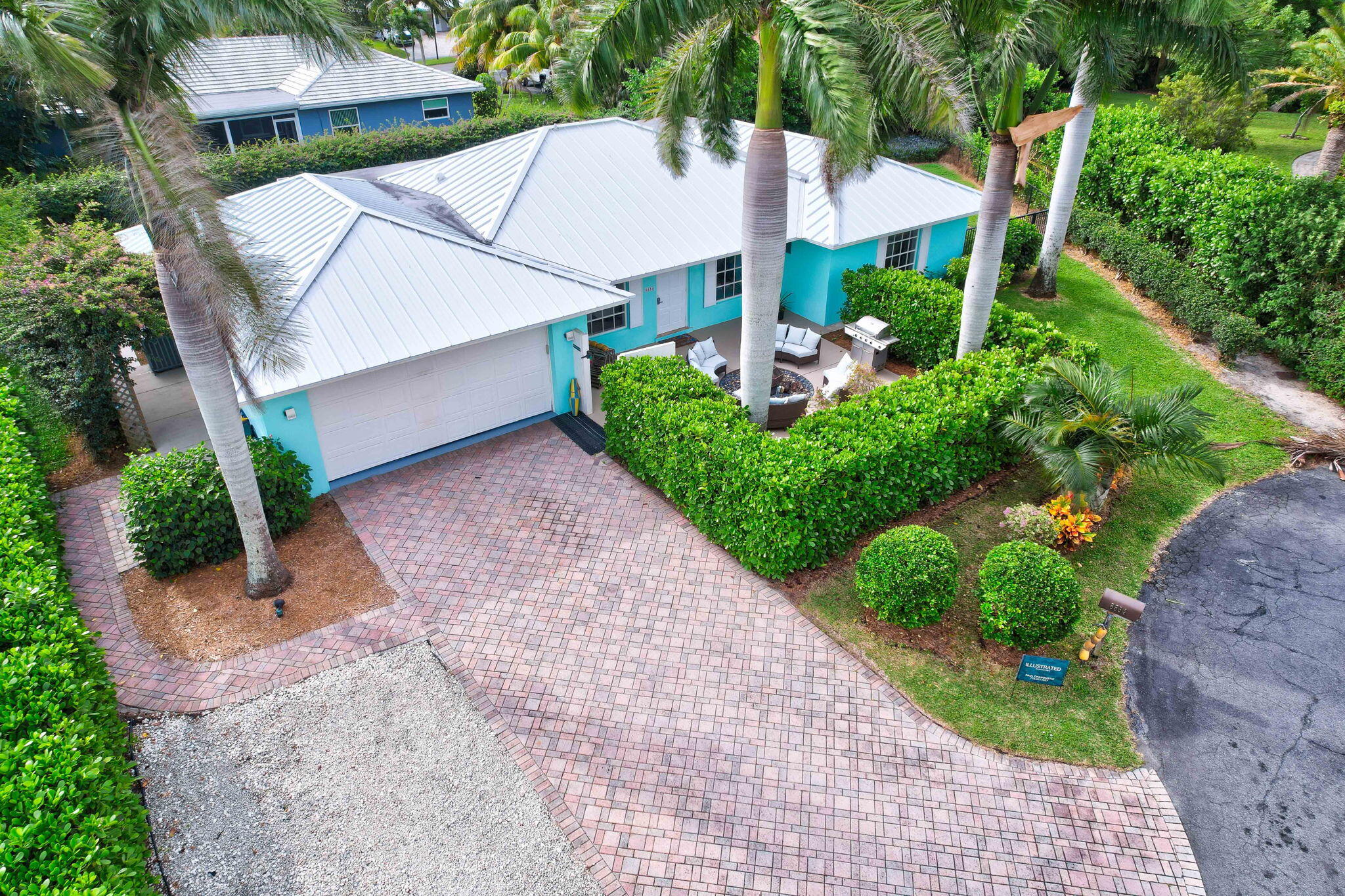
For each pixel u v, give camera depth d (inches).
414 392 599.2
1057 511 537.0
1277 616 485.1
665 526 554.6
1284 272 756.0
